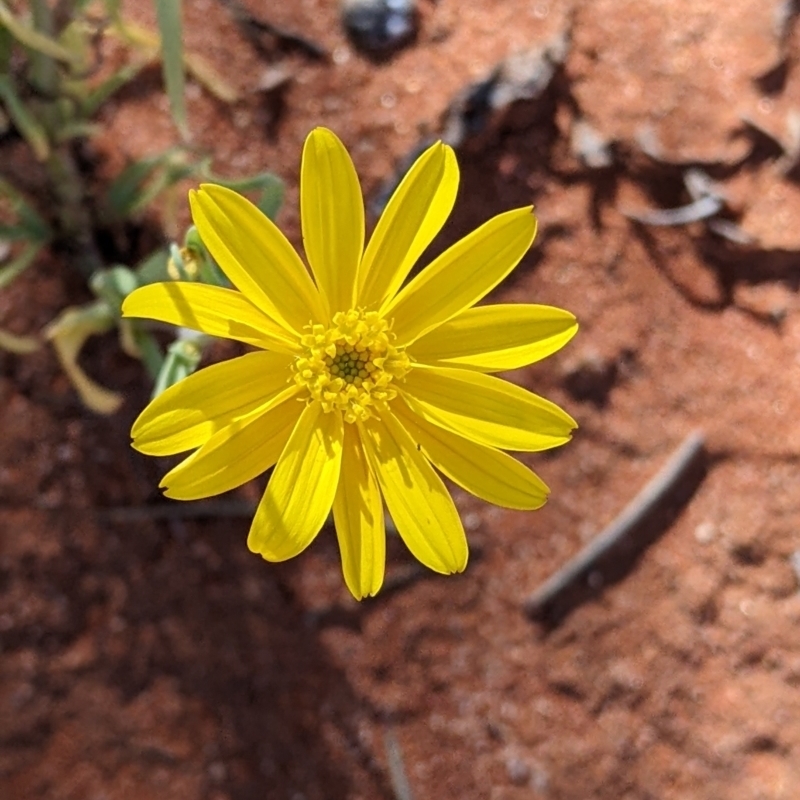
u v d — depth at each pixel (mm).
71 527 162
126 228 160
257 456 102
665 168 164
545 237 164
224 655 164
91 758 161
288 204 161
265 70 160
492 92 159
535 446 104
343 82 161
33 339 158
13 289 158
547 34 161
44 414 160
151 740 162
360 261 102
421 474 105
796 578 164
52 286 159
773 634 164
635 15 164
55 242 159
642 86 164
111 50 158
